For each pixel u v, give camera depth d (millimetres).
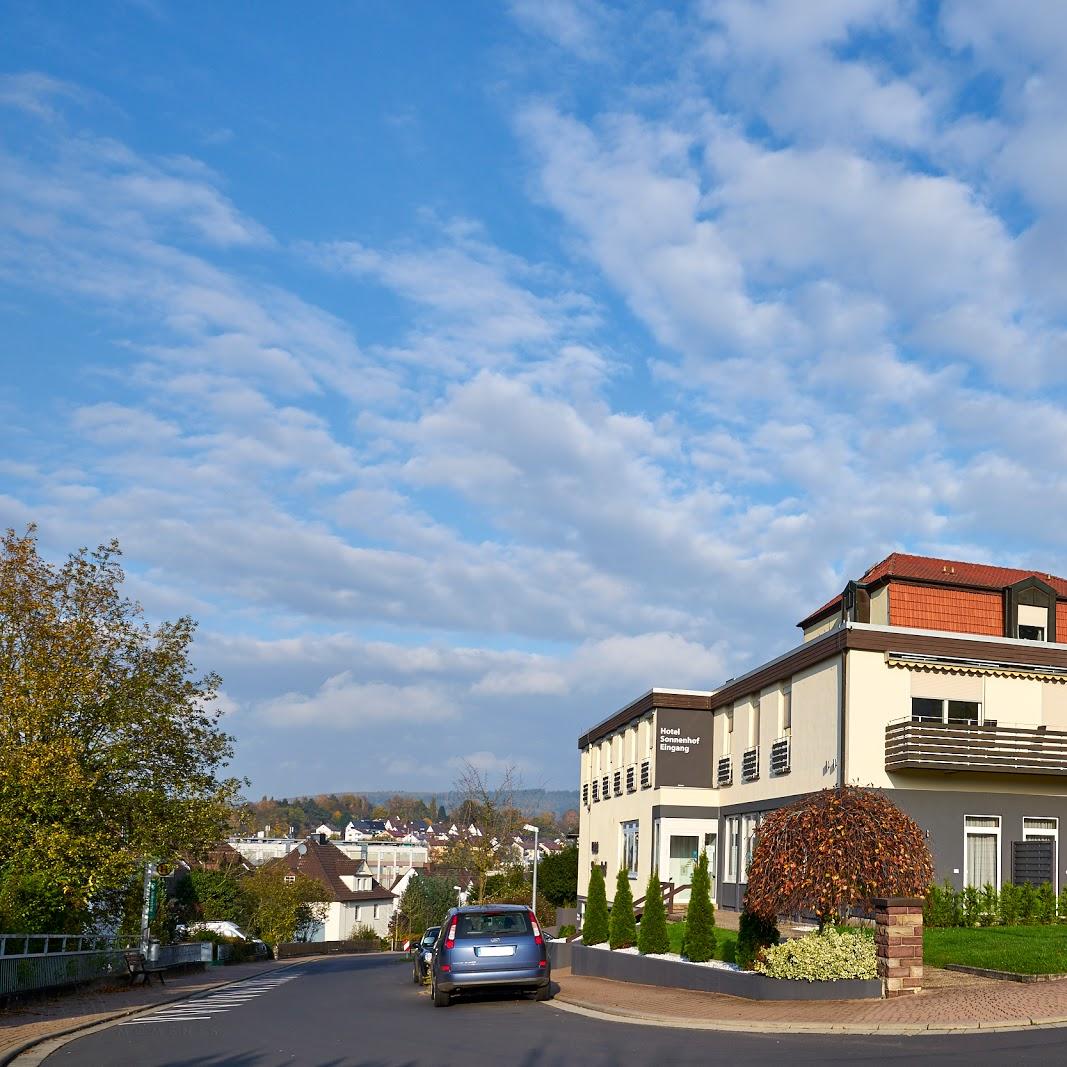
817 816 17984
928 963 19047
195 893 57562
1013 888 25406
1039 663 29250
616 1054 12977
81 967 25859
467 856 66938
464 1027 16469
